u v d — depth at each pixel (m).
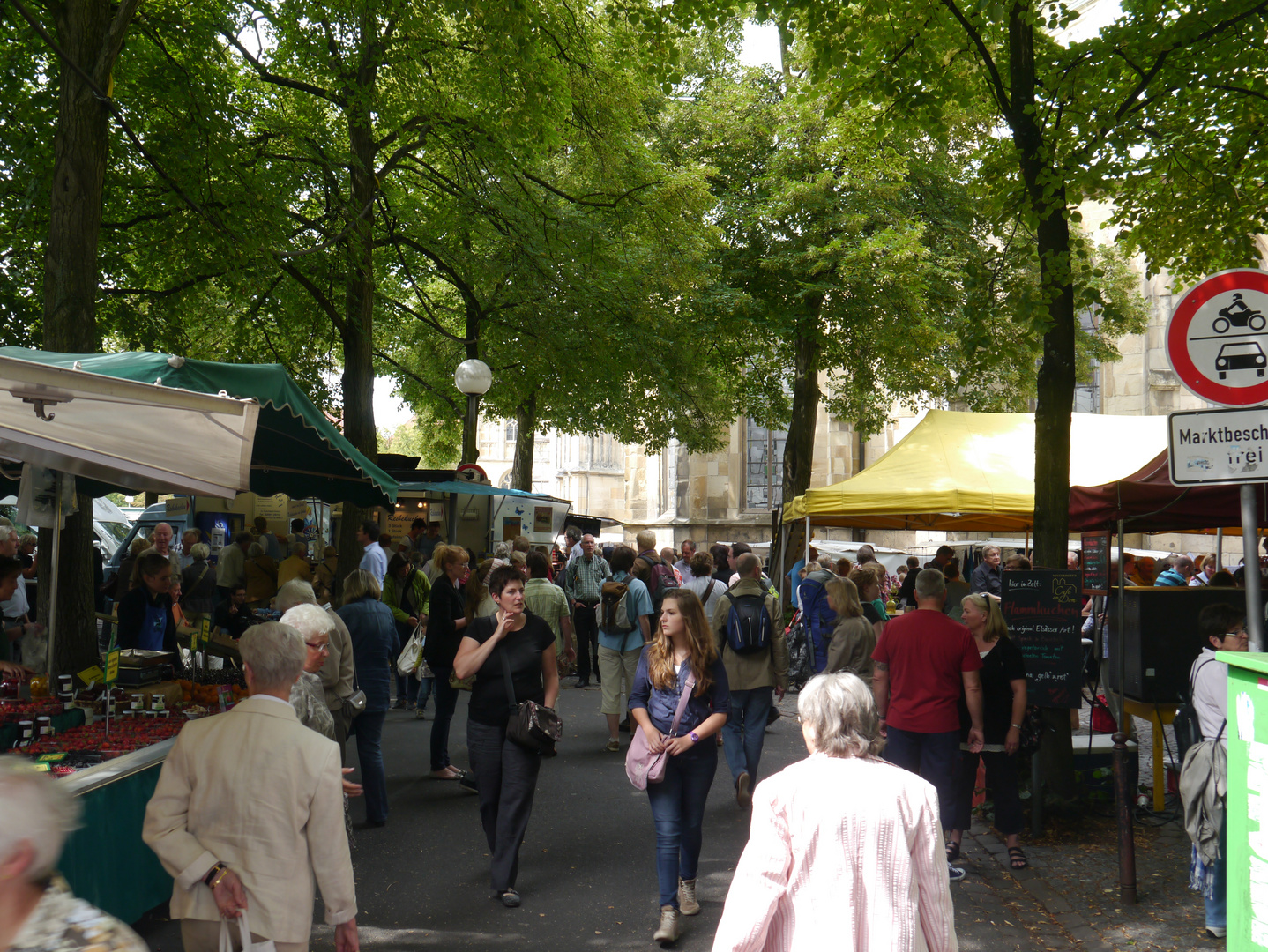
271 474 8.38
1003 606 6.80
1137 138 8.18
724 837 6.70
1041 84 7.84
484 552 19.69
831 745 2.60
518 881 5.75
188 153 10.70
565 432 25.11
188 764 3.00
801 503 11.04
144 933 4.83
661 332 19.06
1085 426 10.43
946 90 8.88
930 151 20.08
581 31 13.31
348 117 12.91
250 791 2.94
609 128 14.66
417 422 29.34
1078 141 7.82
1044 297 7.07
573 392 20.31
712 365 23.31
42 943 1.68
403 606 11.52
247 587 14.31
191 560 14.40
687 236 16.59
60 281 7.58
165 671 6.43
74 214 7.63
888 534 31.44
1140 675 7.29
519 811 5.40
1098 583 7.58
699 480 35.84
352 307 13.70
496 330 16.98
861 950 2.39
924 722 5.85
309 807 3.00
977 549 21.52
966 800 6.11
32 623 8.08
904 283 17.78
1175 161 8.95
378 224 15.59
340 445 6.29
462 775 7.87
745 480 36.03
